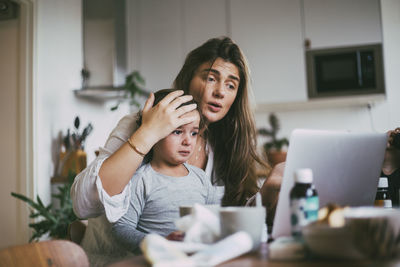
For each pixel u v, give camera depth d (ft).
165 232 3.70
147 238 1.86
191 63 4.68
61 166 9.67
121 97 11.35
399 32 11.08
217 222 2.16
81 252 2.68
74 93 10.61
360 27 11.43
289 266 1.78
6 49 9.42
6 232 9.09
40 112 9.34
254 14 12.18
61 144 9.96
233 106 4.74
